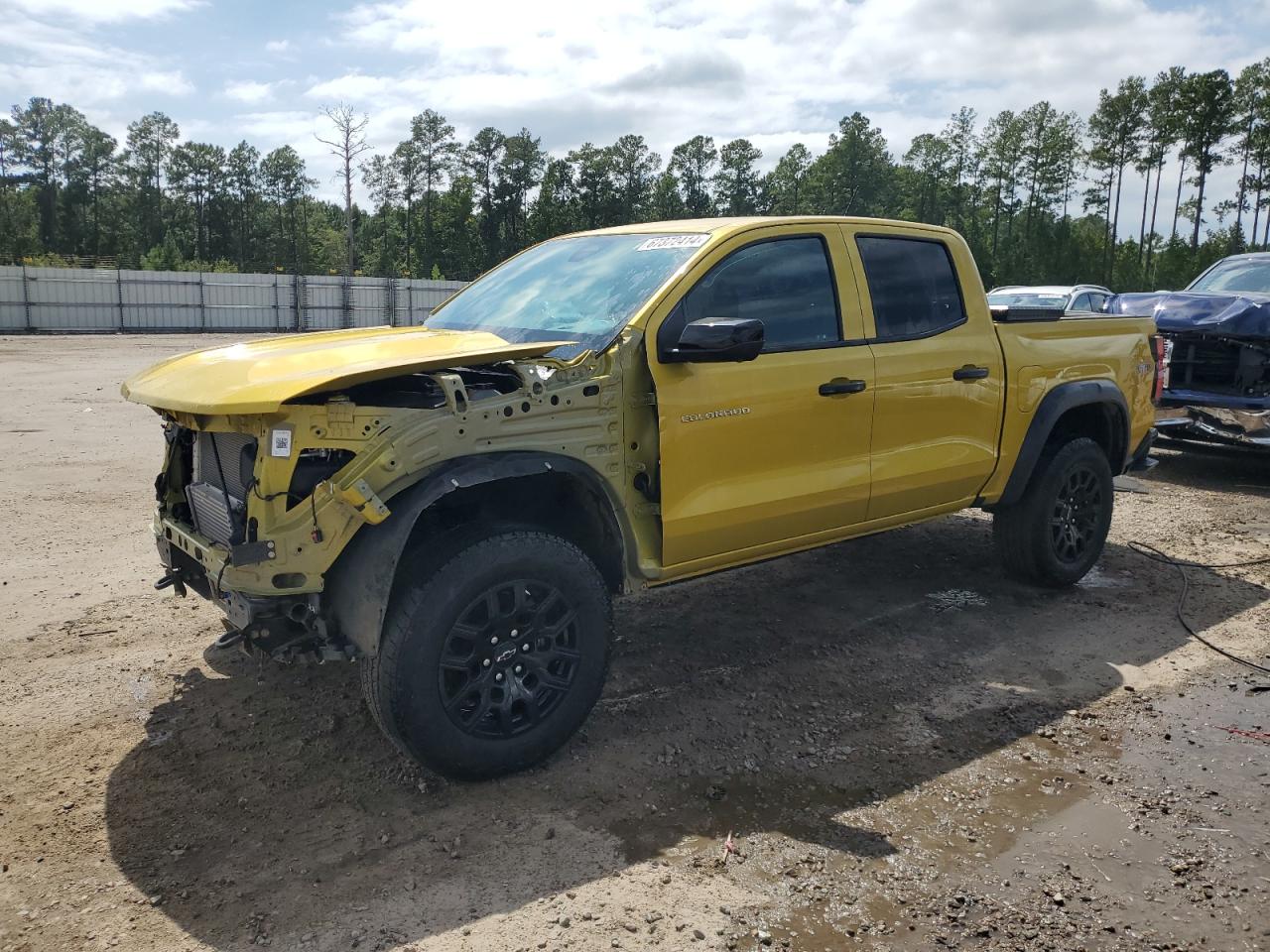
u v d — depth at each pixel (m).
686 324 3.83
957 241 5.07
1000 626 5.18
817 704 4.21
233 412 3.01
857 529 4.62
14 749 3.70
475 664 3.37
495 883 2.91
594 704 3.78
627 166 101.81
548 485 3.79
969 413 4.91
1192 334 8.84
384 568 3.14
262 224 118.62
